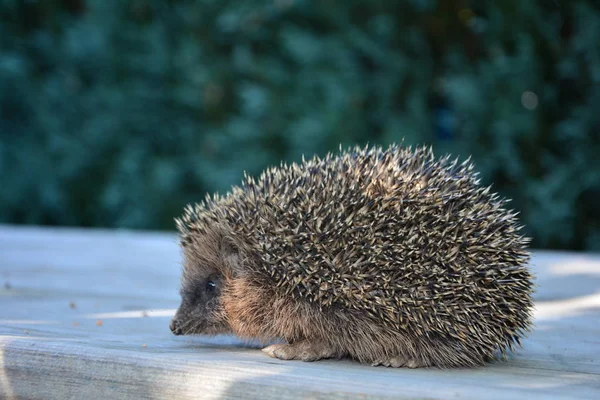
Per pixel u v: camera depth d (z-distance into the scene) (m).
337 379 2.91
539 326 4.36
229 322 3.70
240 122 12.23
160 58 13.23
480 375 3.11
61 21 14.34
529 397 2.65
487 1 11.28
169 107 13.39
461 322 3.21
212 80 12.93
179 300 5.22
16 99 13.35
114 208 12.73
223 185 11.93
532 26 10.70
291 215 3.41
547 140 10.87
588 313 4.79
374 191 3.36
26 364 3.29
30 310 4.64
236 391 2.91
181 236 3.94
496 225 3.33
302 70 12.02
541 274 6.65
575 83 10.77
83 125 13.38
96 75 13.66
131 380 3.13
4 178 12.91
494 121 10.66
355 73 11.52
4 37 13.78
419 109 11.19
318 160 3.67
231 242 3.66
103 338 3.73
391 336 3.29
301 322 3.42
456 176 3.46
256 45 13.09
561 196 10.21
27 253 7.76
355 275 3.26
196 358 3.20
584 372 3.20
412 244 3.22
